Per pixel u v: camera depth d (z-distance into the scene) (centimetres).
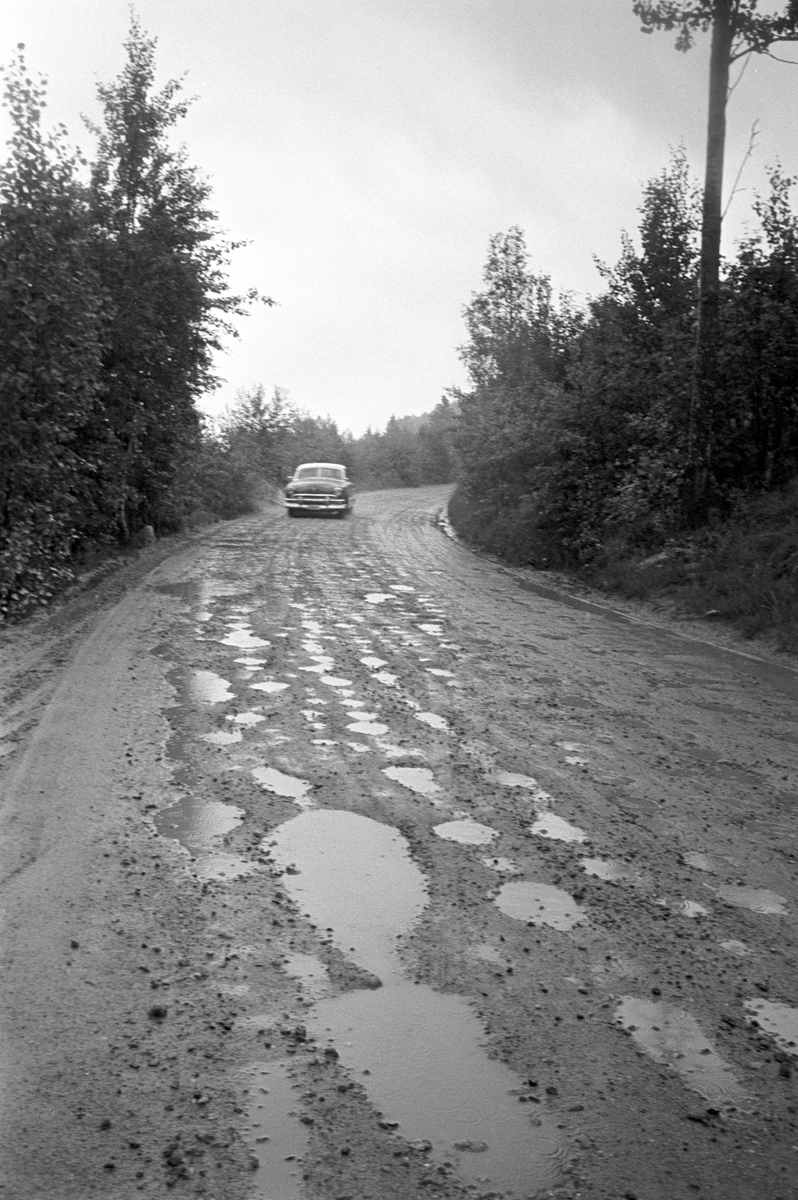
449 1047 318
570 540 2045
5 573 1119
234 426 4466
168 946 378
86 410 1354
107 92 1952
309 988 351
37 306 1145
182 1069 300
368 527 3056
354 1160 263
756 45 1622
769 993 363
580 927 409
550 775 621
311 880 445
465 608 1416
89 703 750
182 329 1961
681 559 1636
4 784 562
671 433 1838
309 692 816
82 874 442
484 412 2825
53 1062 301
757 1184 261
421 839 500
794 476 1748
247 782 578
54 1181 250
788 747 718
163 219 1886
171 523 2455
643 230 2280
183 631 1088
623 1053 319
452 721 747
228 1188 251
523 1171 262
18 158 1180
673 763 663
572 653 1090
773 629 1229
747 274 1772
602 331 2303
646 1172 263
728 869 482
